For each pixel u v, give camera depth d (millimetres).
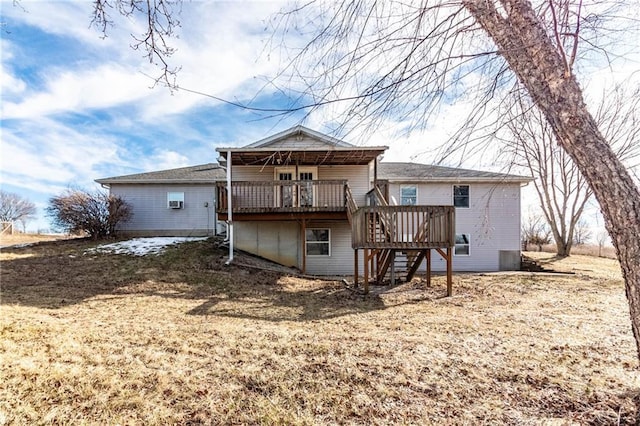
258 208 11703
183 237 15805
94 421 2658
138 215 16547
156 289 8750
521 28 2363
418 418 2762
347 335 4980
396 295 8625
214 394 3105
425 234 8703
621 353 4172
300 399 3049
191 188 16781
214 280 9867
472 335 5000
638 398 2959
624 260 2215
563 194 17094
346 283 10289
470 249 14680
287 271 11836
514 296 8438
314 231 13430
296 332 5137
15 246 13500
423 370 3652
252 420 2730
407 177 14562
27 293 7617
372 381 3391
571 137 2293
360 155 11414
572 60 2277
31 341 4148
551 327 5477
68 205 14750
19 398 2891
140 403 2916
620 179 2191
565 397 3043
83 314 6035
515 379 3430
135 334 4785
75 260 11438
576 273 12273
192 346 4348
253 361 3879
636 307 2172
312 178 13352
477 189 14805
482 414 2807
